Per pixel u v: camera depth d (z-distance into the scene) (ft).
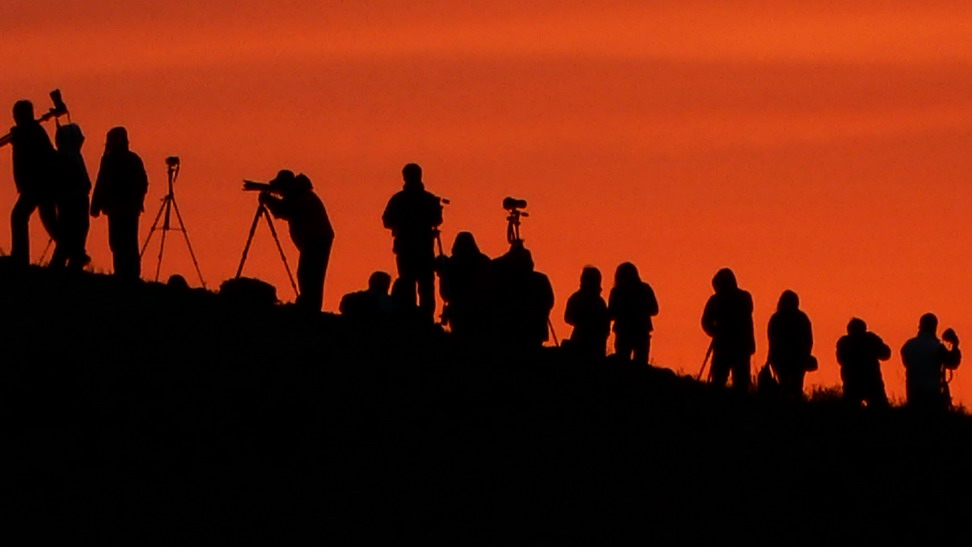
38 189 366.43
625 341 381.40
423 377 335.06
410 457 307.58
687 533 301.84
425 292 375.86
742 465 327.06
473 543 285.23
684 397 352.08
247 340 338.34
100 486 286.46
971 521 321.32
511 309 372.58
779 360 385.91
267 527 281.33
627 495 309.22
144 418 305.32
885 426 356.38
